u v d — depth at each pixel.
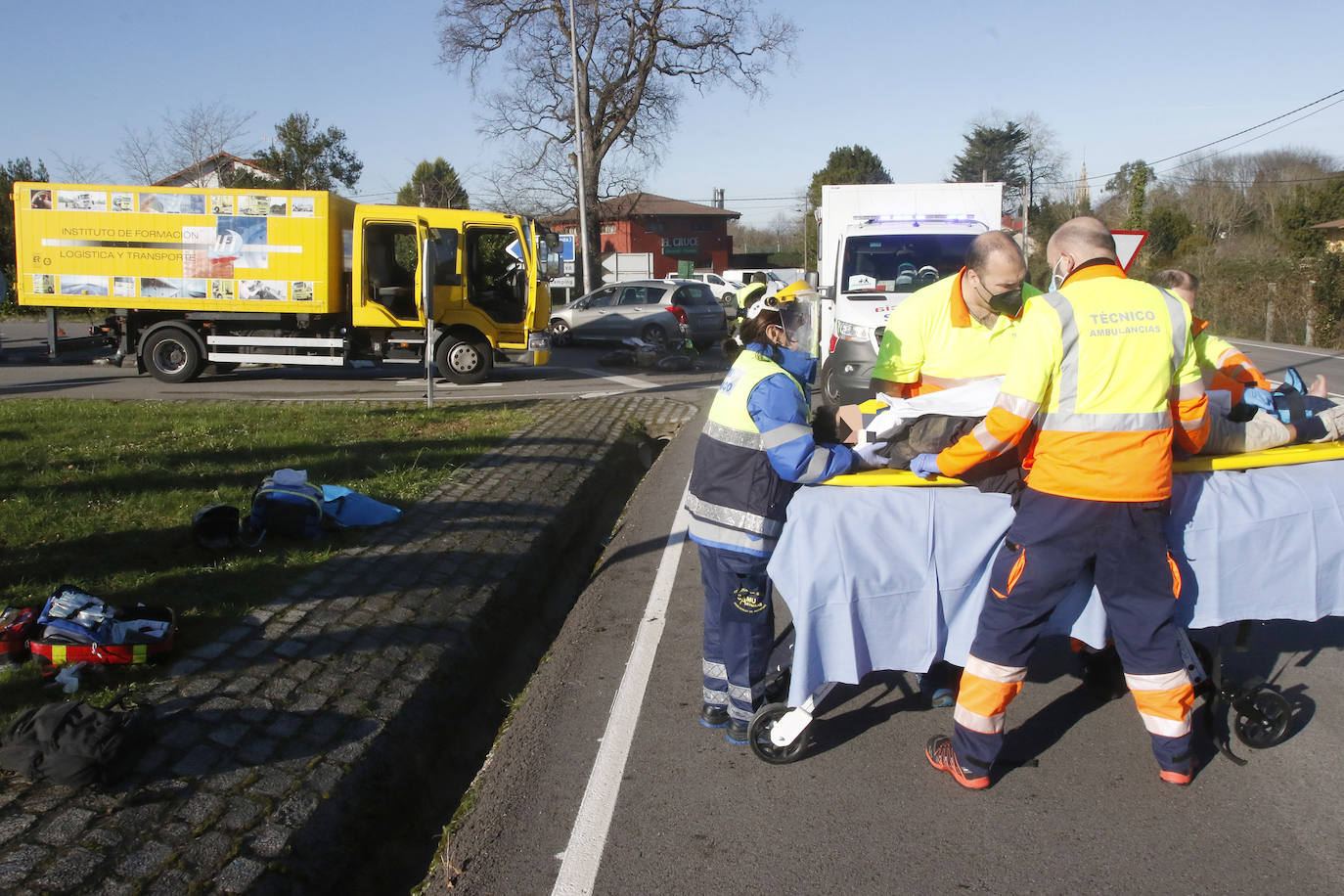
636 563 6.88
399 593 5.48
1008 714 4.34
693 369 20.05
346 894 3.31
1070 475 3.31
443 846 3.57
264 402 13.61
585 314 24.62
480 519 7.09
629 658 5.15
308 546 6.21
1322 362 21.83
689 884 3.19
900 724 4.30
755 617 3.88
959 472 3.51
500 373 19.25
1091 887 3.11
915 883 3.15
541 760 4.09
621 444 10.94
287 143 39.88
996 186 13.34
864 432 3.98
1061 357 3.28
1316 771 3.78
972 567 3.68
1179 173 62.59
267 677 4.34
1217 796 3.63
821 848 3.36
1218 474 3.72
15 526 6.20
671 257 72.69
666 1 33.16
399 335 16.88
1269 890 3.07
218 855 3.12
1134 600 3.45
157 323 16.86
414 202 50.12
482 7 33.34
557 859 3.38
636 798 3.74
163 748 3.67
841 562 3.63
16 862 2.96
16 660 4.27
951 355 4.30
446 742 4.44
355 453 9.14
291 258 16.34
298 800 3.47
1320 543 3.76
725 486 3.80
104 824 3.19
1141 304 3.30
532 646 5.78
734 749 4.09
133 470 7.99
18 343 23.94
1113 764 3.88
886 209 13.48
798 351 3.89
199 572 5.56
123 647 4.27
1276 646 4.92
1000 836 3.40
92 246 16.44
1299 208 39.22
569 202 37.56
